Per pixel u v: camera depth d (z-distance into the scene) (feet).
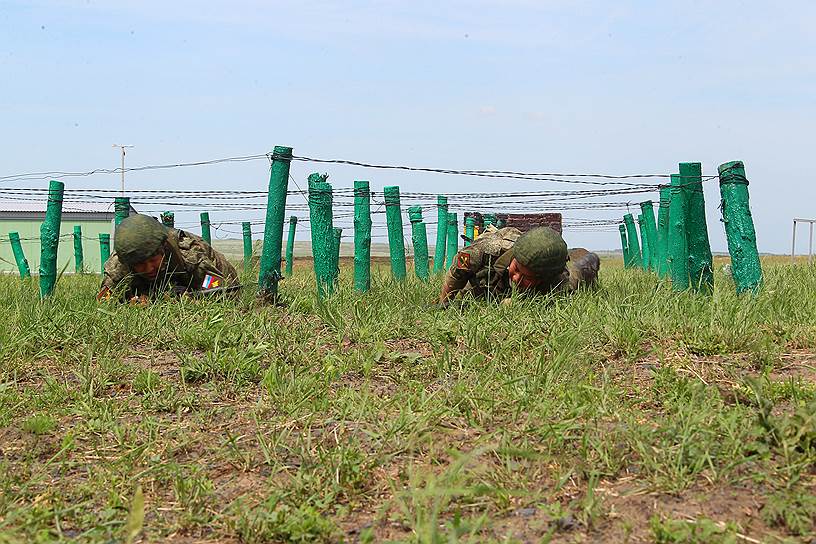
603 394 15.57
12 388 18.56
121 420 16.52
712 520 11.01
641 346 20.48
